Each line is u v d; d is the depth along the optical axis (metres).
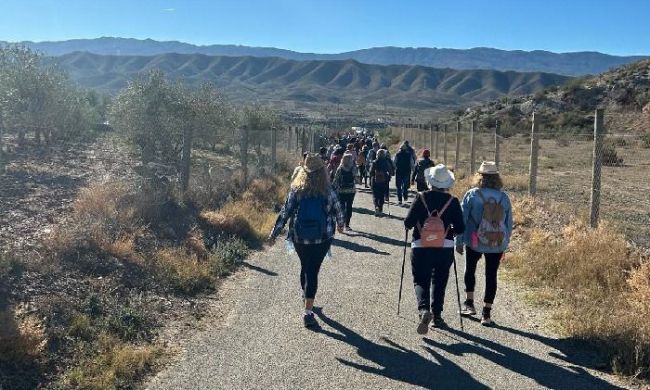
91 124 28.20
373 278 9.38
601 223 10.38
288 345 6.41
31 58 21.59
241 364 5.88
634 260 8.52
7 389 4.99
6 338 5.35
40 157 18.98
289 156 28.05
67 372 5.45
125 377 5.50
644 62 66.75
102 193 10.87
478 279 9.41
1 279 6.73
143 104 20.27
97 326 6.49
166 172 16.25
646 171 27.02
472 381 5.54
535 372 5.75
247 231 12.23
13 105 20.34
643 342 5.93
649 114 47.50
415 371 5.75
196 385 5.40
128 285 7.86
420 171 16.23
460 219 6.76
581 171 27.28
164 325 6.97
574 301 7.68
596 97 62.22
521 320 7.32
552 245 10.00
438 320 6.97
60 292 6.95
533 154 14.56
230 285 8.85
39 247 8.02
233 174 17.64
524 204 14.02
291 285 8.91
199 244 10.29
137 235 9.73
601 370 5.82
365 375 5.64
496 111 69.44
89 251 8.33
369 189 23.72
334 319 7.31
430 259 6.67
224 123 26.64
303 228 7.14
